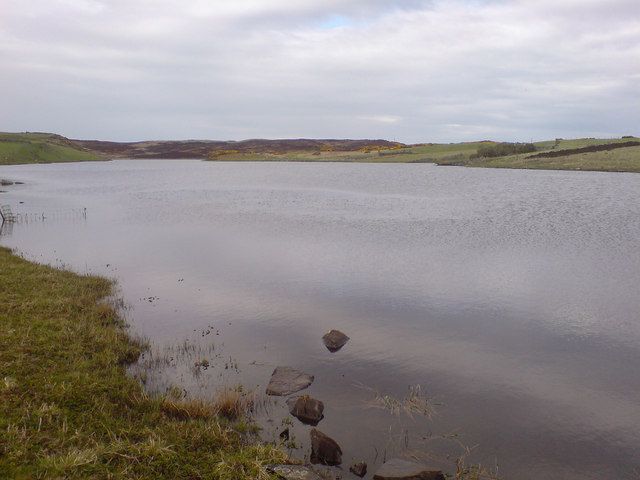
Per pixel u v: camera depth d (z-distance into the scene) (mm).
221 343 17031
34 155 190125
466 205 57000
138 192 79438
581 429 11922
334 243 35188
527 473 10234
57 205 60531
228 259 30203
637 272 26734
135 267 27984
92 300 20297
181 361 15445
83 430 10148
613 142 149125
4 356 12859
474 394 13609
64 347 14328
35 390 11297
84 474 8594
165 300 21750
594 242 34875
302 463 10039
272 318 19672
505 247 33375
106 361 14164
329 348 16719
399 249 32938
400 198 66688
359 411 12625
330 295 22781
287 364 15453
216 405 12227
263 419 12156
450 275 26203
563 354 16438
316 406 12328
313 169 161125
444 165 163125
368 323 19203
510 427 11969
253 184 97375
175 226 43594
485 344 17219
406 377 14609
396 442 11289
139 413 11508
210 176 125812
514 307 21141
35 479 8258
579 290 23547
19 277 22000
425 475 9609
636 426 12094
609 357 16219
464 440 11391
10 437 9219
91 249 33281
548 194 67688
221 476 9141
